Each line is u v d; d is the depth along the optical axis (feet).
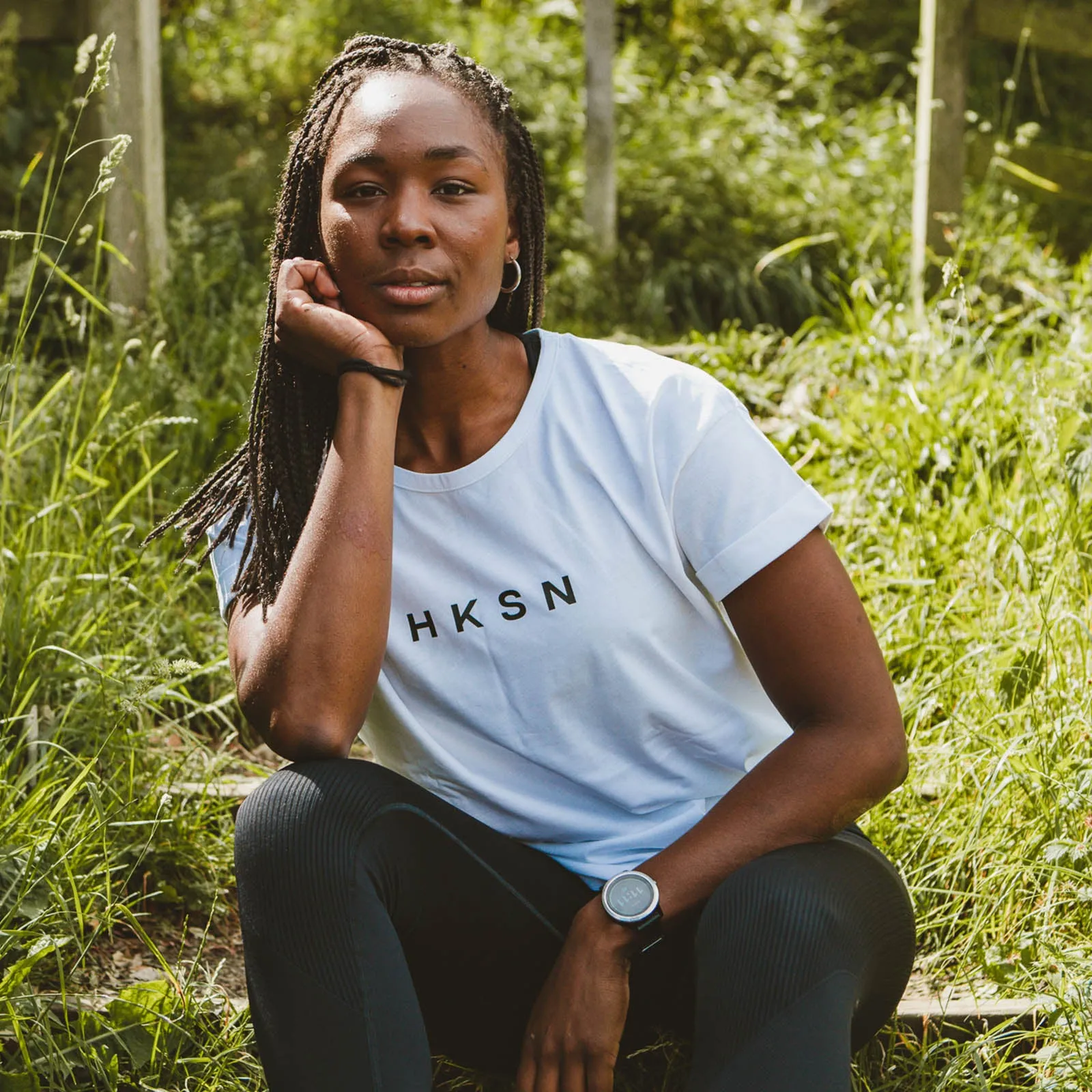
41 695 8.97
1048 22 16.55
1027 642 9.11
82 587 10.14
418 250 5.47
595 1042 5.21
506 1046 6.05
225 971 7.61
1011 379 12.86
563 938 5.74
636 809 5.85
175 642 10.41
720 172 20.68
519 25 25.84
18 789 7.59
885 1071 6.61
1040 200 19.21
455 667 5.74
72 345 15.20
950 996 6.84
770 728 6.02
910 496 11.20
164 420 10.71
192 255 16.31
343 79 5.81
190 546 6.53
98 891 7.22
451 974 5.77
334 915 5.08
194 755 9.45
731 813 5.41
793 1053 4.78
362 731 6.27
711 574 5.56
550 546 5.57
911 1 27.76
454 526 5.68
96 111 15.23
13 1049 6.52
